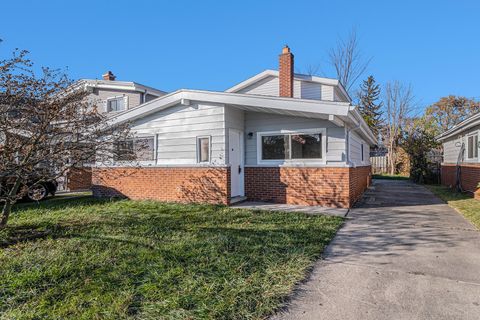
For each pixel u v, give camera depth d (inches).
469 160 442.6
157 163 370.6
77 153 211.9
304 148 334.3
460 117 1170.6
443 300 116.0
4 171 185.2
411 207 326.6
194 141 347.6
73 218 253.8
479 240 197.5
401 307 110.7
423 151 681.0
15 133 186.5
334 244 187.6
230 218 253.9
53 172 210.7
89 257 155.9
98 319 99.8
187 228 218.1
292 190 335.3
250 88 604.7
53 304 109.7
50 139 199.0
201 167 337.7
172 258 154.9
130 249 168.2
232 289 121.3
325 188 319.6
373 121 1157.1
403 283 131.0
